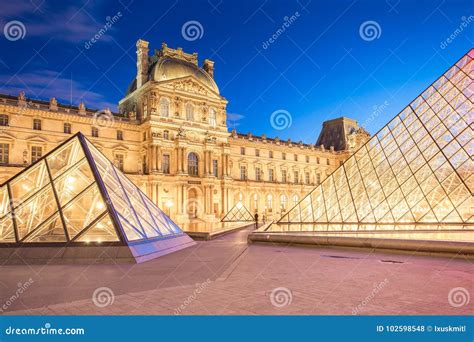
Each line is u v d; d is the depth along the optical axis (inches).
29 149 3157.0
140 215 1134.4
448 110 1621.6
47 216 978.1
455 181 1375.5
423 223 1327.5
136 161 3786.9
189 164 3922.2
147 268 796.6
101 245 892.6
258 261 892.6
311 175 5511.8
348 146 5935.0
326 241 1154.7
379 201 1525.6
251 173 4788.4
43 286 611.5
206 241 1604.3
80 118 3435.0
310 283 611.2
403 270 726.5
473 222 1243.8
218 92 4293.8
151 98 3690.9
